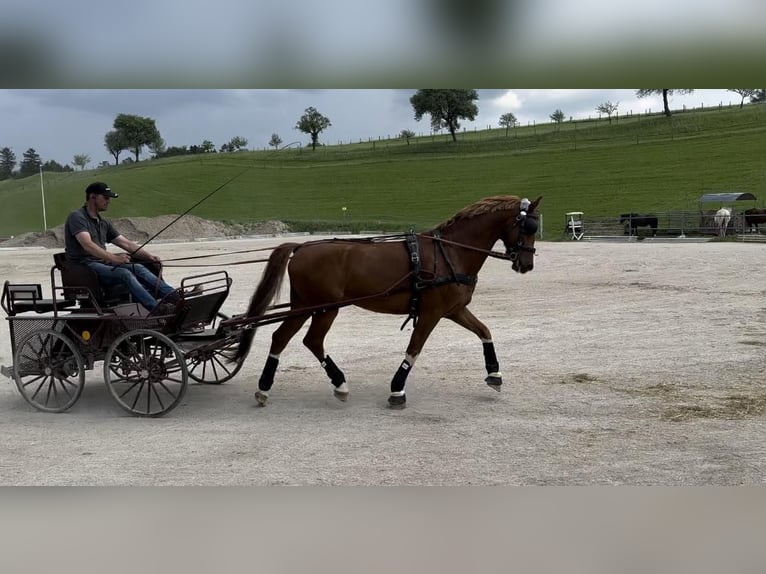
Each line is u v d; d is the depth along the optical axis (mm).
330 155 100562
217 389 8711
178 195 81000
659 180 65812
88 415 7641
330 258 7648
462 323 8031
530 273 20984
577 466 5766
